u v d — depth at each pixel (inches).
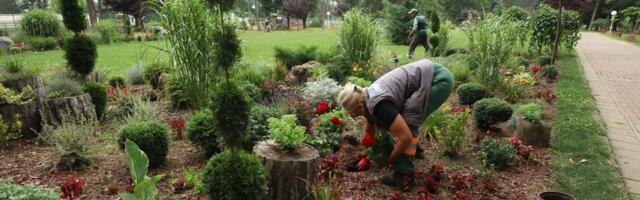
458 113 205.3
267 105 219.0
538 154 167.5
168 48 226.2
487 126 199.2
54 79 218.1
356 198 123.4
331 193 112.9
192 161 154.6
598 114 239.6
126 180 134.2
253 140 154.6
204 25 215.5
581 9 1305.4
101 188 128.7
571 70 410.0
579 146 175.3
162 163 148.9
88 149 147.6
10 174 138.6
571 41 538.3
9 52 606.2
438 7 1202.6
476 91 247.8
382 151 133.2
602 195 130.5
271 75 298.7
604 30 1566.2
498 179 141.9
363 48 334.0
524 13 629.3
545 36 498.6
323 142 155.7
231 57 91.3
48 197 93.1
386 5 868.0
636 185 141.8
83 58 207.6
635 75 405.7
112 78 291.1
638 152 175.6
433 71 125.1
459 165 153.9
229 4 92.3
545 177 144.8
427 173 143.6
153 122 151.0
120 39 840.9
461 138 161.3
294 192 112.6
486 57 286.2
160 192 125.3
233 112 91.7
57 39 735.1
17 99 175.8
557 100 268.7
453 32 489.4
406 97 123.2
